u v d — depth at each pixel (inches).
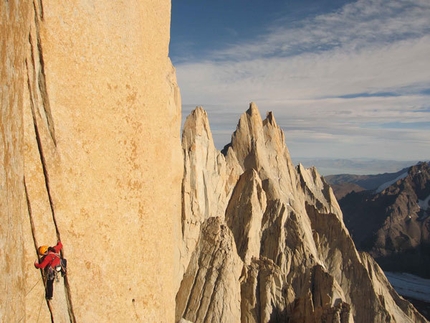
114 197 474.3
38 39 389.7
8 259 308.7
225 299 1493.6
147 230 530.0
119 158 483.8
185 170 1707.7
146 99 538.3
